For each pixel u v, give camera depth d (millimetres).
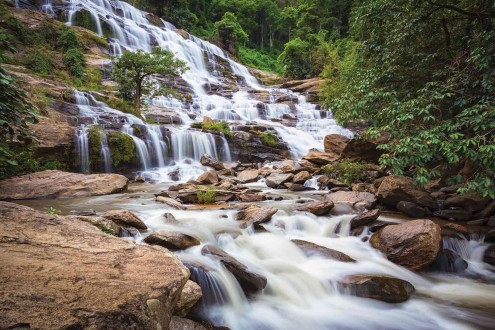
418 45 8289
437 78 7984
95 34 21844
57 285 1857
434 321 4031
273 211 6312
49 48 17312
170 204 7176
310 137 16781
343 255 5273
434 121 6336
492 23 7230
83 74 16672
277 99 23594
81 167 10531
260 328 3705
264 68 43719
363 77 8430
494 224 6406
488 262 5605
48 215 3102
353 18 9906
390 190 7371
